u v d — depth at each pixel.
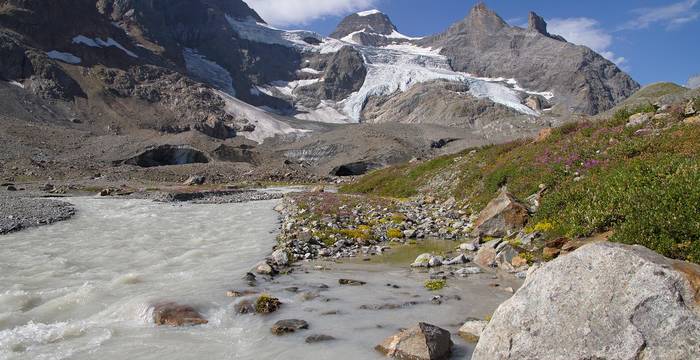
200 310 9.65
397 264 14.36
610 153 17.70
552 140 23.77
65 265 14.98
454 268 13.31
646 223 10.48
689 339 4.68
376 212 25.42
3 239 20.38
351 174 136.75
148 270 14.16
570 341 5.30
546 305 5.69
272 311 9.62
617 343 5.02
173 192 52.16
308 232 19.11
